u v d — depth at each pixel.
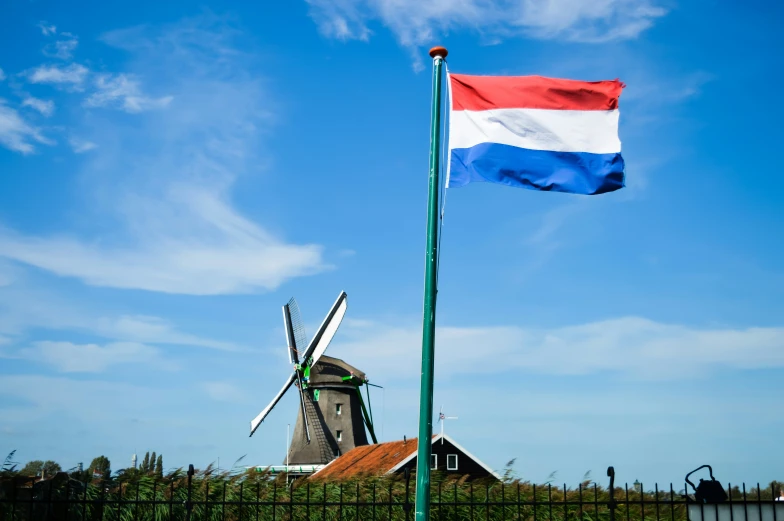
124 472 16.59
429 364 10.86
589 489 18.47
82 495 14.38
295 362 54.22
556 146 12.53
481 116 12.60
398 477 19.66
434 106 12.02
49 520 12.99
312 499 17.28
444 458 35.91
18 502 12.18
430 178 11.66
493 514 17.41
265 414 53.56
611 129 12.66
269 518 16.59
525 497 17.83
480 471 36.47
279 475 18.33
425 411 10.70
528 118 12.61
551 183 12.39
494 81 12.77
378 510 17.30
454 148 12.52
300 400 53.22
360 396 54.59
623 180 12.56
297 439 52.47
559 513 17.39
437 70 12.25
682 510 17.55
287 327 55.16
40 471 15.34
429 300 11.11
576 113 12.67
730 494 11.37
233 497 16.59
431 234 11.40
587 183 12.46
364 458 39.50
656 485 11.68
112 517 15.34
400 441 38.09
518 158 12.44
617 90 12.80
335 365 54.28
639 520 16.98
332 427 52.34
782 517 11.20
